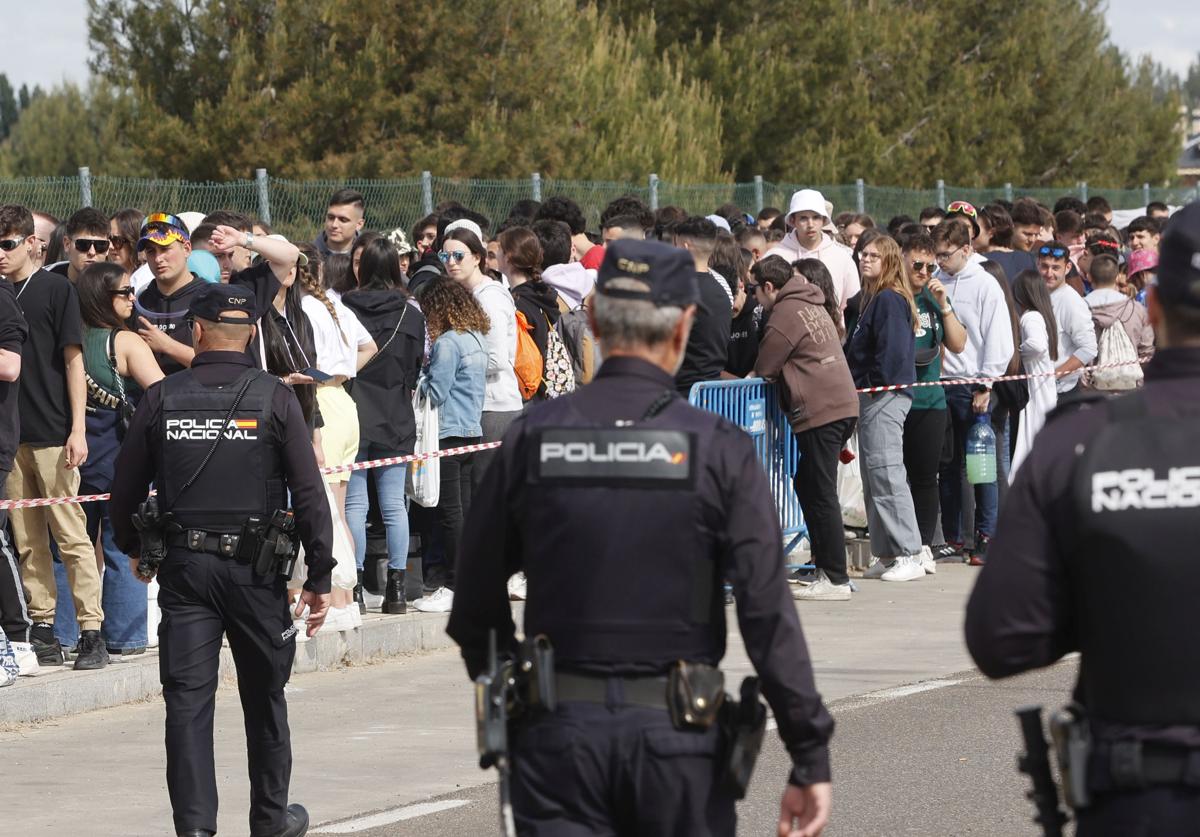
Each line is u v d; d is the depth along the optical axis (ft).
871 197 111.86
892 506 55.06
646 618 16.75
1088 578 14.29
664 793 16.60
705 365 49.19
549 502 16.99
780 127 172.04
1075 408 14.96
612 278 17.54
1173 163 247.91
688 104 156.56
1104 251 64.80
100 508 41.14
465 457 48.85
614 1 178.60
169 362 40.81
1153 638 13.94
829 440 51.13
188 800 26.73
